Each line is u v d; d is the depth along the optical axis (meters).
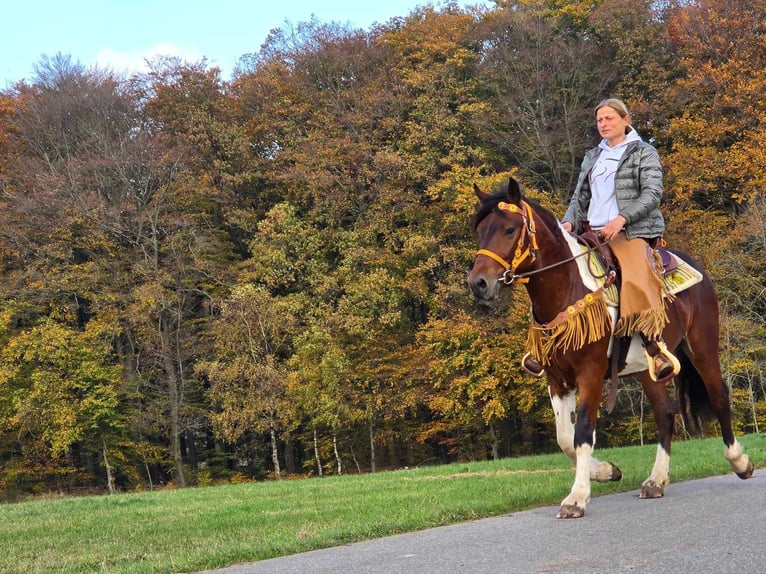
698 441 13.84
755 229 26.44
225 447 38.34
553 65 35.62
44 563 5.61
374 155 35.56
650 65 34.28
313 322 31.61
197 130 37.12
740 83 31.05
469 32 38.47
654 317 6.05
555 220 6.03
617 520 5.25
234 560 5.10
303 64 40.06
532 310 6.11
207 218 37.50
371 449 32.25
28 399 31.31
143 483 34.69
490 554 4.47
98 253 35.72
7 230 34.00
